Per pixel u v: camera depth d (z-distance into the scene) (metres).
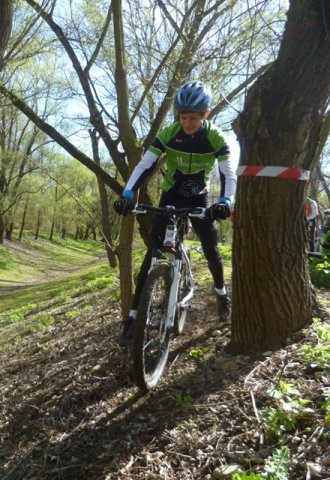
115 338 5.49
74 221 46.44
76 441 3.44
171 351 4.44
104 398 4.04
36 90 7.32
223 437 2.85
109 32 6.29
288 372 3.34
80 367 4.81
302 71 3.53
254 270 3.84
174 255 3.75
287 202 3.78
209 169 4.04
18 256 39.09
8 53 6.25
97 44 5.79
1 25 4.82
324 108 3.72
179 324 4.54
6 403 4.66
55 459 3.30
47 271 36.69
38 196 39.50
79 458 3.22
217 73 5.50
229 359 3.85
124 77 5.20
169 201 4.07
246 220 3.85
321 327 3.79
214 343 4.37
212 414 3.11
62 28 6.12
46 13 5.58
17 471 3.30
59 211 42.53
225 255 10.23
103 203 12.94
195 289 6.79
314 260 7.11
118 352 4.86
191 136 3.84
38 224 52.28
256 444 2.71
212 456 2.72
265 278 3.81
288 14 3.58
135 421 3.38
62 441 3.50
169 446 2.93
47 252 48.66
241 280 3.92
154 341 3.62
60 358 5.77
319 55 3.48
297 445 2.59
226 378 3.54
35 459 3.40
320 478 2.30
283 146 3.69
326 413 2.73
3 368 6.48
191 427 3.04
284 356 3.56
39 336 8.30
